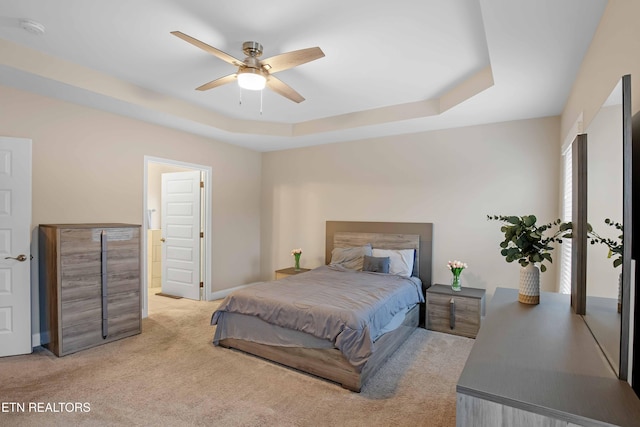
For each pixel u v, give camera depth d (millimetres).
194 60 2850
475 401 1091
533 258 2166
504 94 2982
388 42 2479
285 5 2062
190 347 3264
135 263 3570
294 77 3127
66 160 3400
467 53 2633
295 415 2186
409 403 2336
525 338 1532
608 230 1380
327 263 5105
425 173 4355
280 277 5125
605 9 1759
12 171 2967
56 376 2645
